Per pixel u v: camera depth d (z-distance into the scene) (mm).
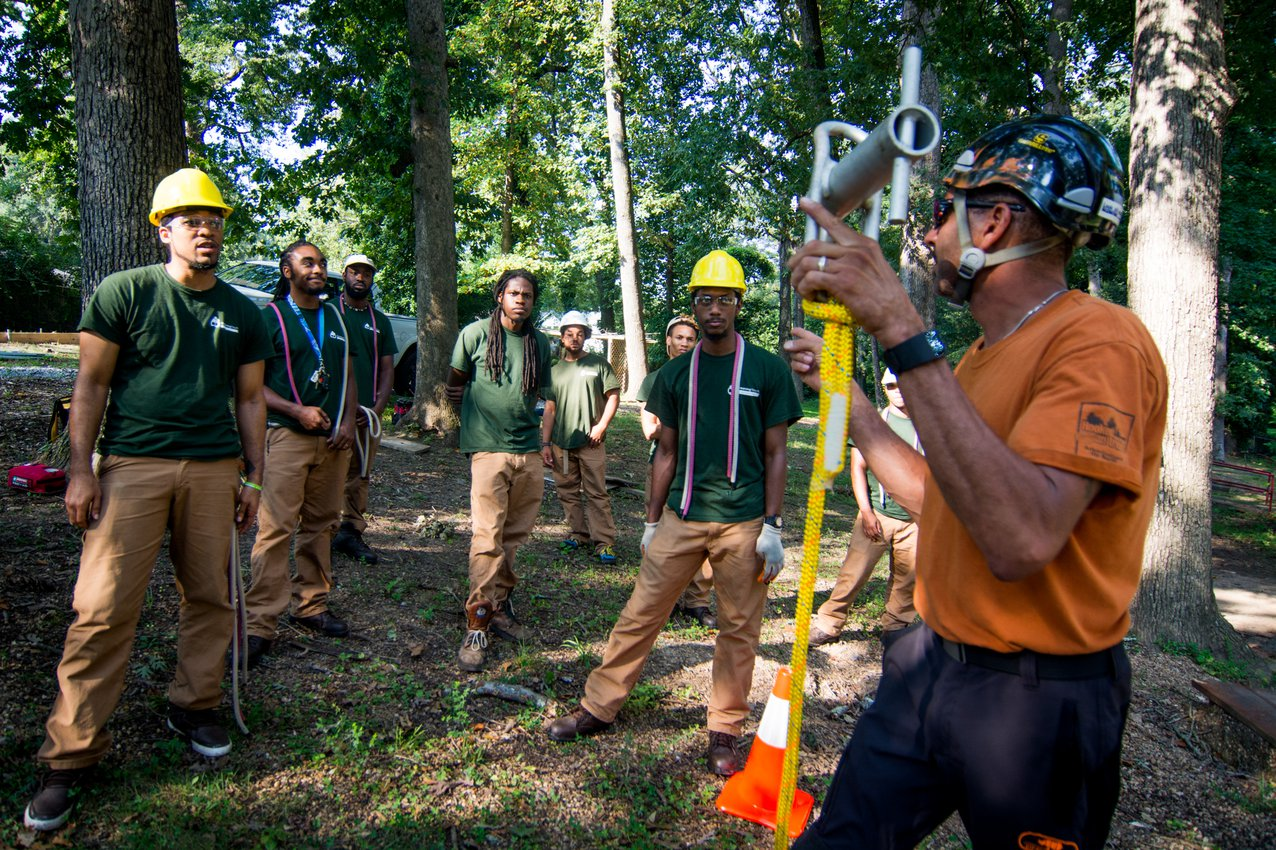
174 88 6043
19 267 25281
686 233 17172
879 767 1700
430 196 10852
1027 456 1349
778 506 3561
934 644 1690
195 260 3000
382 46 11555
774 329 41094
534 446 4656
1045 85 11102
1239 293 19469
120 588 2848
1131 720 4914
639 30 17359
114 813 2852
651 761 3648
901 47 10820
